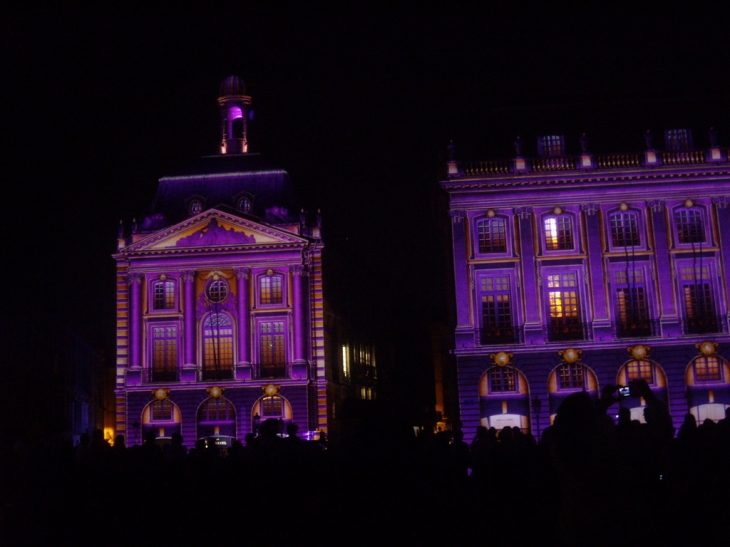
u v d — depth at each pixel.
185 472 19.53
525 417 53.31
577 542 9.45
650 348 53.47
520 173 54.94
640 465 12.88
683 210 54.94
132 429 61.75
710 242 54.38
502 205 55.16
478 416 53.41
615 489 9.48
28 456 20.31
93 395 101.88
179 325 62.75
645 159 54.97
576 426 9.65
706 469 13.81
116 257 63.81
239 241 63.09
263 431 18.39
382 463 8.43
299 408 61.22
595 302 54.12
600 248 54.56
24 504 19.80
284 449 17.64
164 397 61.50
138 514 19.41
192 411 61.53
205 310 62.81
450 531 15.23
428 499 10.21
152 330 62.97
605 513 9.41
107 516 19.52
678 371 53.25
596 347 53.66
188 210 65.12
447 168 55.53
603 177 54.72
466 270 54.69
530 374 53.66
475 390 53.66
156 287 63.50
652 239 54.56
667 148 55.50
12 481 20.03
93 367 102.50
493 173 55.09
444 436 17.64
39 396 76.94
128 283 63.56
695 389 53.12
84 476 20.11
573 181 54.88
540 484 17.50
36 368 76.69
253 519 17.81
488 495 18.25
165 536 18.23
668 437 12.83
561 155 55.22
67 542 18.23
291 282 62.59
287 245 62.72
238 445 23.08
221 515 18.41
